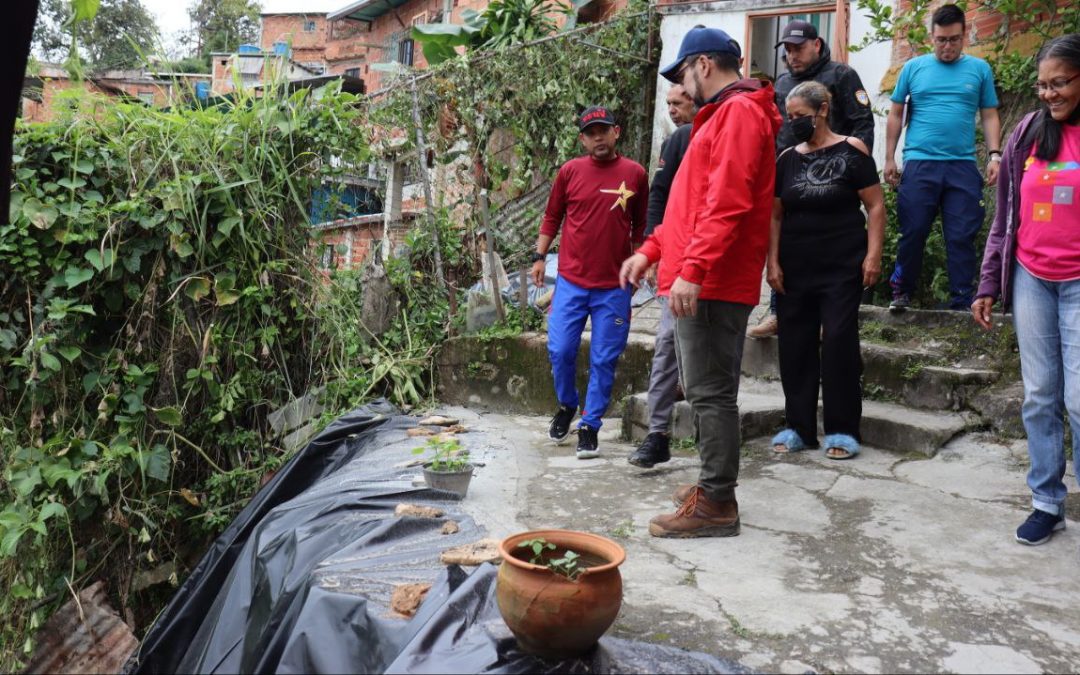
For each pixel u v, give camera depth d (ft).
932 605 8.61
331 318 19.71
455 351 21.06
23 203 15.70
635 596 8.82
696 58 10.64
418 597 7.95
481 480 13.42
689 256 9.63
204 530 17.62
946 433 14.20
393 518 10.48
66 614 15.53
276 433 18.74
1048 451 10.36
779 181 14.28
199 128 17.92
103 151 16.63
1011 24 20.01
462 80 23.48
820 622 8.20
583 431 15.03
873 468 13.60
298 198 19.26
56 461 15.90
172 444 17.47
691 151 10.29
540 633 6.65
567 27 32.37
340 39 73.82
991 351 16.11
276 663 8.37
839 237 13.85
